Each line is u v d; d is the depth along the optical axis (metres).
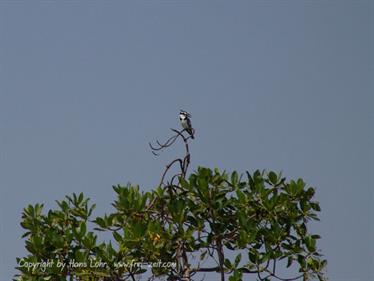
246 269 15.74
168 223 16.19
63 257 15.99
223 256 15.85
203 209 16.03
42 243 16.11
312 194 16.44
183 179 16.19
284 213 16.39
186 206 16.11
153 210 16.39
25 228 16.94
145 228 15.53
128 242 15.52
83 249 15.91
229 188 16.45
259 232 16.11
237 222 16.16
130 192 16.30
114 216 16.19
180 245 15.75
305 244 16.19
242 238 15.74
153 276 15.71
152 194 16.62
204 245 15.84
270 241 16.11
